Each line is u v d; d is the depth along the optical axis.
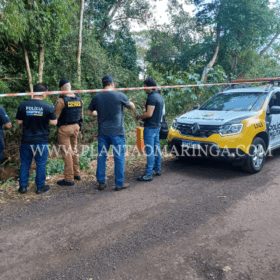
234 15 15.42
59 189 4.66
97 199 4.23
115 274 2.51
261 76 18.66
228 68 18.59
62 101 4.46
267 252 2.76
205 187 4.62
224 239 3.02
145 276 2.47
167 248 2.89
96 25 16.08
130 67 18.22
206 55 18.94
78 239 3.12
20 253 2.88
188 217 3.57
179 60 19.98
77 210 3.87
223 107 5.87
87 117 9.36
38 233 3.27
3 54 8.06
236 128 4.91
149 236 3.13
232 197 4.16
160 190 4.55
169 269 2.55
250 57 18.02
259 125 5.20
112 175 5.32
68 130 4.62
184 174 5.35
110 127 4.32
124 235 3.17
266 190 4.38
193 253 2.79
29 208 3.96
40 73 8.04
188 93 11.99
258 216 3.53
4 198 4.32
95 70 11.19
